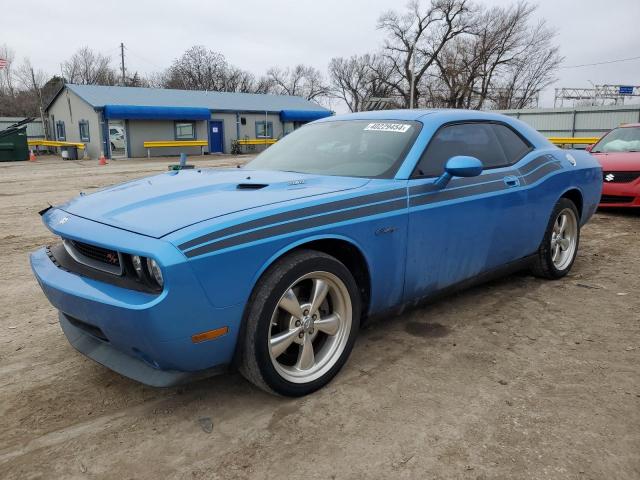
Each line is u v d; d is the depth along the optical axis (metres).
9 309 4.22
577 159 4.90
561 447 2.38
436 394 2.84
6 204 10.43
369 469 2.25
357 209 2.92
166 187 3.12
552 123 28.55
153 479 2.21
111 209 2.78
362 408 2.71
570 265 4.89
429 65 53.09
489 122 4.13
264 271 2.56
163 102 30.89
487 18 49.78
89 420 2.64
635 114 25.70
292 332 2.71
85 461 2.33
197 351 2.40
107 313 2.37
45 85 60.00
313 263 2.70
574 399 2.79
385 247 3.06
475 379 3.00
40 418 2.66
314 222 2.72
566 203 4.64
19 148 27.08
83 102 29.08
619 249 6.05
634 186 7.75
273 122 34.72
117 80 66.69
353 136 3.80
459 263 3.61
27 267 5.52
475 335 3.60
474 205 3.59
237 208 2.61
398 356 3.29
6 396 2.87
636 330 3.69
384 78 59.03
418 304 3.50
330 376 2.91
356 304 2.97
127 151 28.95
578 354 3.32
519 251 4.21
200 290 2.31
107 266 2.55
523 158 4.25
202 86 65.50
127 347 2.47
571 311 4.05
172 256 2.25
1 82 57.22
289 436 2.49
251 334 2.52
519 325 3.78
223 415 2.67
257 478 2.21
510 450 2.36
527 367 3.15
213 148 32.47
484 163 3.89
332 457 2.33
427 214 3.27
